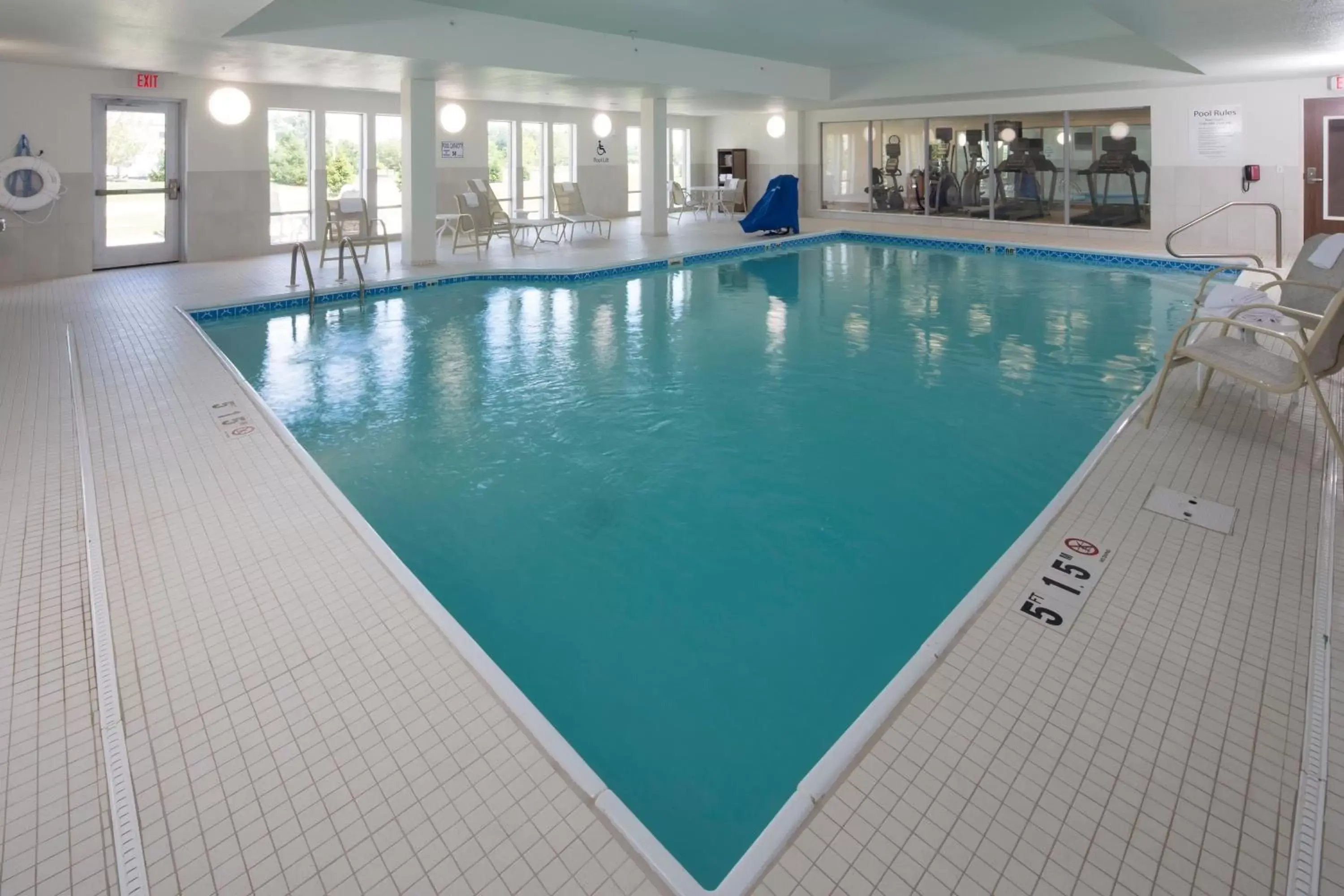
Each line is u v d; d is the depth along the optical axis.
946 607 2.47
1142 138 9.38
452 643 1.92
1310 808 1.38
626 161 13.12
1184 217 9.20
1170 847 1.33
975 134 11.02
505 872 1.30
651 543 2.87
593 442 3.79
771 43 8.66
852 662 2.22
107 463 2.99
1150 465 2.93
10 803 1.43
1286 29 5.11
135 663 1.83
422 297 7.10
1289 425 3.33
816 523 2.99
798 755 1.88
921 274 8.36
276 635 1.95
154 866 1.30
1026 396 4.31
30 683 1.77
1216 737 1.58
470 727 1.63
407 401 4.36
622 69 8.13
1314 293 3.80
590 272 7.96
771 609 2.47
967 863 1.31
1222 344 3.38
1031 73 9.24
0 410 3.55
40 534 2.43
